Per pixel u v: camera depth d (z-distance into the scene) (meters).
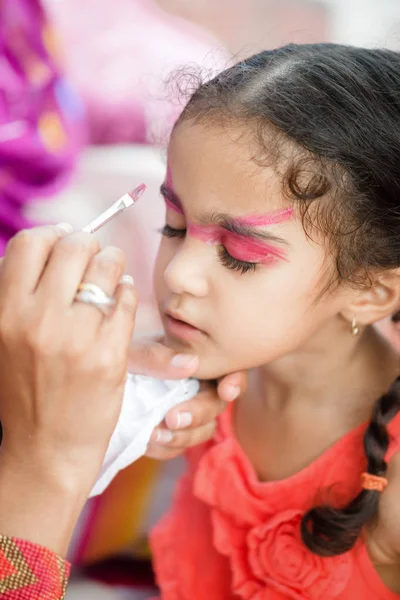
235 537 1.14
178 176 0.96
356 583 1.06
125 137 2.20
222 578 1.20
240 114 0.93
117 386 0.84
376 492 1.01
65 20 2.38
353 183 0.95
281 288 0.95
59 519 0.83
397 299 1.04
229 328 0.97
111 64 2.26
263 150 0.91
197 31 2.65
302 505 1.10
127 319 0.84
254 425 1.18
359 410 1.10
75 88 2.18
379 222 0.98
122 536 1.59
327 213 0.94
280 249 0.94
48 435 0.83
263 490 1.11
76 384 0.82
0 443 0.91
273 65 1.00
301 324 0.99
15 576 0.80
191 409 1.04
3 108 1.79
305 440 1.12
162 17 2.62
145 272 2.08
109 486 1.59
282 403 1.14
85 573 1.59
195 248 0.96
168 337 1.03
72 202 2.06
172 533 1.27
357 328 1.05
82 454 0.84
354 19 2.89
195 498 1.24
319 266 0.96
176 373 1.00
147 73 2.19
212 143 0.93
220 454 1.15
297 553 1.07
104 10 2.41
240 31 2.94
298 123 0.92
